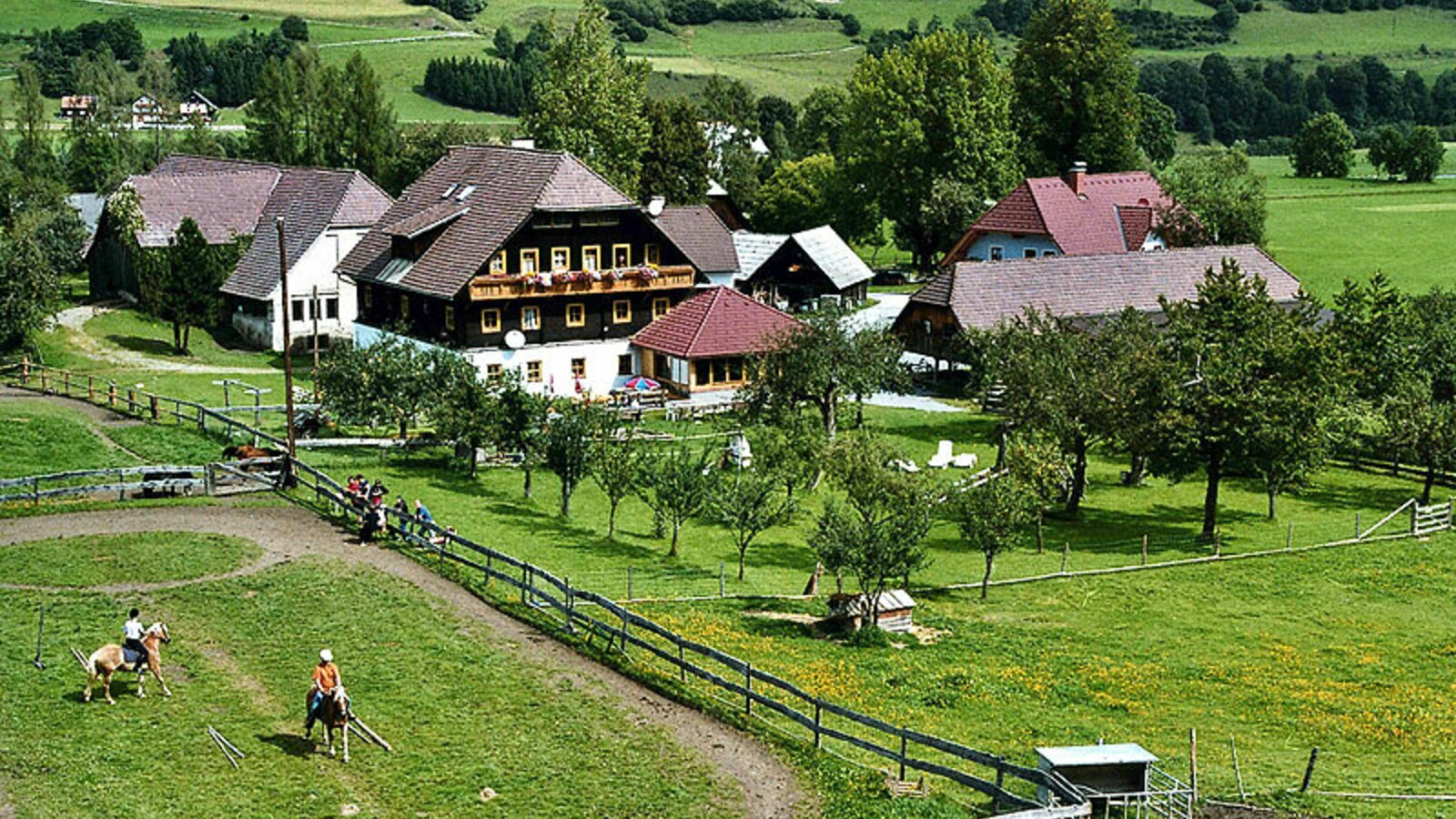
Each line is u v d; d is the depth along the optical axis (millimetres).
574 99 132750
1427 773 41531
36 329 92562
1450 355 88562
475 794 36719
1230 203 128875
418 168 150625
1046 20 149625
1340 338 73250
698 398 88688
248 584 51188
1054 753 35969
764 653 48938
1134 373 69750
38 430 72562
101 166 158750
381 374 74562
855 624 52719
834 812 36188
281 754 38375
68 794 35688
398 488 68375
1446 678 51344
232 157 175125
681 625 51125
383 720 40656
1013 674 49344
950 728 43688
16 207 128875
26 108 155125
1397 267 139875
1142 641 54312
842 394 79938
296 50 163125
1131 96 150375
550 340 91250
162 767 37375
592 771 38188
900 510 57281
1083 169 128250
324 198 110125
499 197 92000
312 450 74312
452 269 88938
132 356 98000
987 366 80438
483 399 69938
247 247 112562
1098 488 78750
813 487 73688
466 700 42250
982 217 128500
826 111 195500
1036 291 100000
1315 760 39438
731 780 38031
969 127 139125
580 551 60375
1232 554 66500
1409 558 66250
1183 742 43906
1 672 42625
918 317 100438
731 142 191125
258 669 43875
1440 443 74312
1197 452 68438
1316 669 51844
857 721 39000
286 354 64750
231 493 63562
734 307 90875
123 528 57656
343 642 46250
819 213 155000
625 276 91562
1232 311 71125
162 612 48250
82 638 45562
